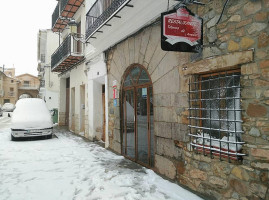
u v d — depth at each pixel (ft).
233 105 10.79
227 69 10.84
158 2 14.24
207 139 11.86
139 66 18.57
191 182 12.63
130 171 16.63
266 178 8.79
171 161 14.35
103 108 30.94
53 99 65.67
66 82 51.88
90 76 30.91
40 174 16.38
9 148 25.88
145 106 17.99
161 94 15.29
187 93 12.92
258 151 9.11
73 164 18.92
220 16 10.63
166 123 14.73
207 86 12.25
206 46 11.62
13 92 186.09
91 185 14.06
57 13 42.27
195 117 12.37
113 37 21.45
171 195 12.21
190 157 12.75
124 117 21.66
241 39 9.90
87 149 24.97
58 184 14.34
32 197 12.44
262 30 9.06
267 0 8.91
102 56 25.62
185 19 10.91
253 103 9.37
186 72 12.85
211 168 11.33
